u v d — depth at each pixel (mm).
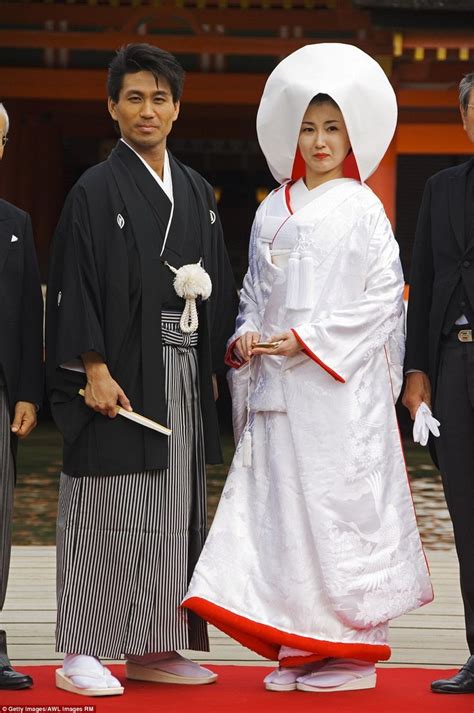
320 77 5770
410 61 20422
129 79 5773
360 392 5809
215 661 6500
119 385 5750
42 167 29812
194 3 21078
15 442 5797
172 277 5832
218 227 6180
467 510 5793
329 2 20766
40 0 21125
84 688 5562
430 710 5336
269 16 21062
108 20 21250
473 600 5855
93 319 5684
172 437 5824
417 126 26297
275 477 5789
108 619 5742
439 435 5832
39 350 5844
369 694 5637
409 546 5855
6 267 5727
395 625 7312
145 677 5910
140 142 5824
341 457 5727
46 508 13133
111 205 5770
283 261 5898
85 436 5789
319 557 5641
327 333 5684
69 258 5750
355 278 5809
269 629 5629
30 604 7750
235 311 6246
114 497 5762
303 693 5648
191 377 5938
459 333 5781
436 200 5988
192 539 5949
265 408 5863
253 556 5785
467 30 18453
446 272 5840
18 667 6191
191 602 5629
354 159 5988
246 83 22062
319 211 5836
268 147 6000
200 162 35500
